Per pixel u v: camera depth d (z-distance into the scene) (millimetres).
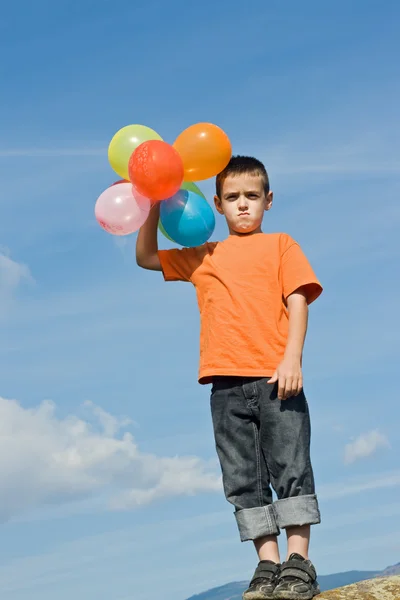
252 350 3576
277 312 3648
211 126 3861
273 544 3543
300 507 3426
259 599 3338
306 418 3551
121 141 4012
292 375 3445
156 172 3635
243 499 3578
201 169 3830
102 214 3844
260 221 3885
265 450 3564
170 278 3943
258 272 3703
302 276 3637
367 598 3281
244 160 3914
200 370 3695
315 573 3395
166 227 3846
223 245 3881
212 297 3738
